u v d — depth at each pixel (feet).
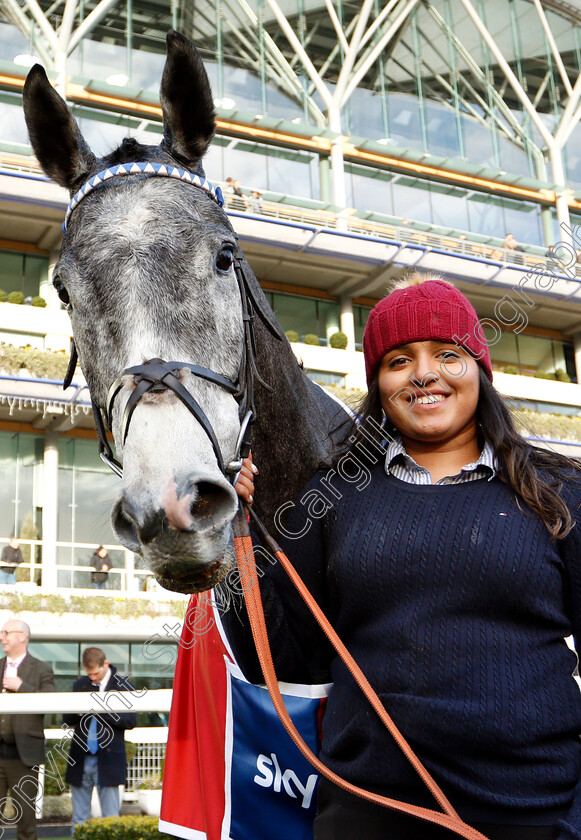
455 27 79.10
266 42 69.72
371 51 73.97
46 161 6.77
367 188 71.46
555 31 84.48
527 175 77.92
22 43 62.28
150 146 6.68
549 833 4.62
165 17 66.18
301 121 69.56
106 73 63.57
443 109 75.46
